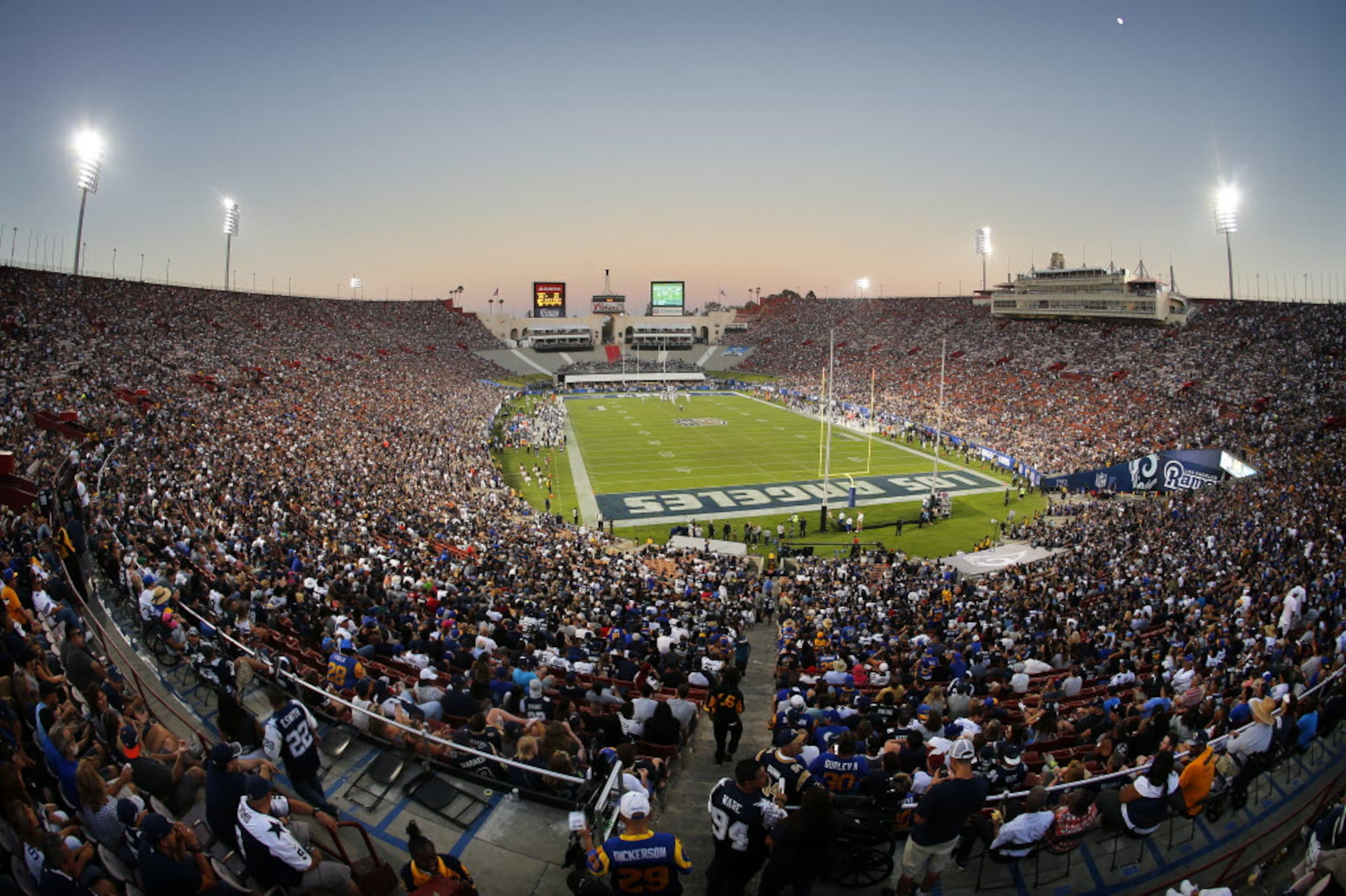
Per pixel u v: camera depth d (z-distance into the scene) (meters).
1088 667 17.33
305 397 59.56
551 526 40.19
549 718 10.96
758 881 7.23
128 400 42.38
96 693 7.53
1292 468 39.59
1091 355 77.69
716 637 19.67
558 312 135.62
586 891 5.07
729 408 90.56
